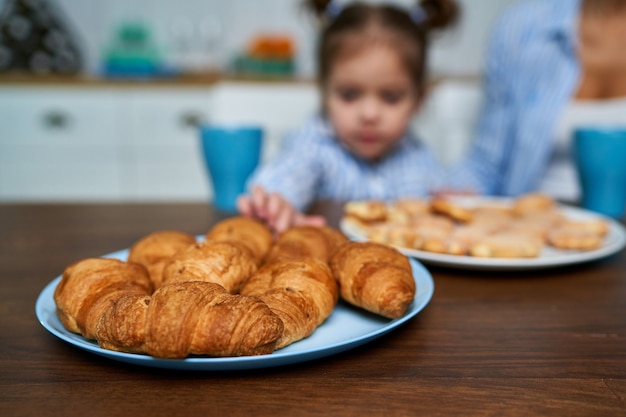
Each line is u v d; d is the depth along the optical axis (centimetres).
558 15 119
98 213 77
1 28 173
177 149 178
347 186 112
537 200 74
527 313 45
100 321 34
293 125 177
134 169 178
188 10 206
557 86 116
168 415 29
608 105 114
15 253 58
